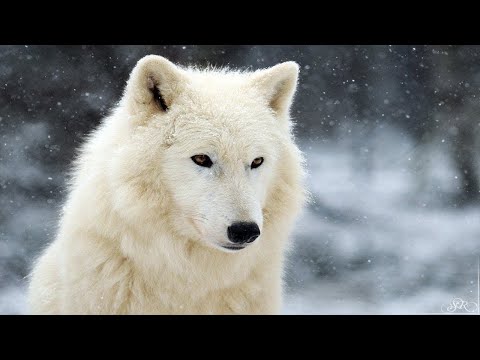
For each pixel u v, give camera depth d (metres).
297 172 3.82
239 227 3.29
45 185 10.61
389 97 13.66
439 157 13.34
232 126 3.48
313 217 11.06
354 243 9.96
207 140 3.42
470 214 11.71
